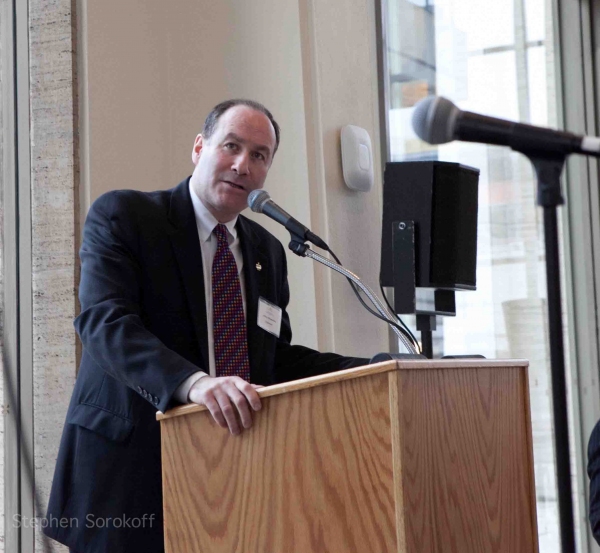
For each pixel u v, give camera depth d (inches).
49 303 212.7
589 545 314.5
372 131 247.0
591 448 151.5
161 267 166.4
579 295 324.5
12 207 216.5
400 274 202.1
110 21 229.0
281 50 235.0
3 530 208.1
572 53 326.6
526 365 139.5
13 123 218.5
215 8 245.1
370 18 256.5
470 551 119.6
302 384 116.5
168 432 128.1
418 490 110.7
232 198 173.9
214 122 179.0
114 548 152.1
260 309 177.8
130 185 230.8
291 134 231.9
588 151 93.4
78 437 159.9
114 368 138.9
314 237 166.9
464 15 288.7
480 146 284.5
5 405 209.6
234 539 121.2
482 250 283.1
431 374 116.4
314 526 115.0
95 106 221.3
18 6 221.6
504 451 132.0
